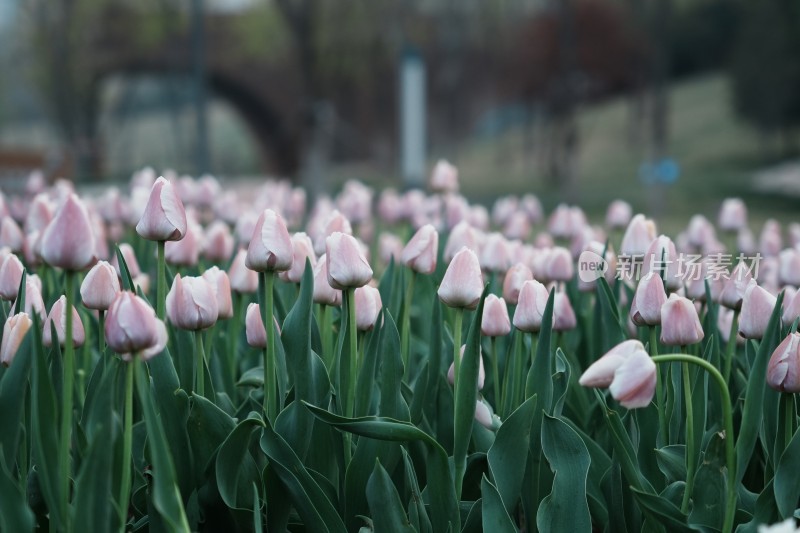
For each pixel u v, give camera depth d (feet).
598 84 118.42
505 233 16.48
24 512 6.59
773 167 109.09
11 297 8.66
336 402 8.52
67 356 6.82
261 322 8.55
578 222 16.05
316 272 8.90
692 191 94.68
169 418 7.82
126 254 10.85
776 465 7.97
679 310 7.66
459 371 8.12
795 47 110.42
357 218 16.88
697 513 7.52
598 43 113.60
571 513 7.78
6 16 82.02
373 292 8.66
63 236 6.61
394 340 8.21
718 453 7.39
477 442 8.85
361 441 8.09
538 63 100.17
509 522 7.61
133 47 84.17
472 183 110.83
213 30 88.63
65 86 81.66
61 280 11.82
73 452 8.04
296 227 17.81
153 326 6.46
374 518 7.62
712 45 167.94
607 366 6.59
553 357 10.31
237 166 119.55
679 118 142.10
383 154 82.48
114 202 16.12
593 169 115.85
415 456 8.88
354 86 77.87
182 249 10.75
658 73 60.34
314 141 65.21
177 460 7.84
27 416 7.98
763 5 112.78
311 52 65.72
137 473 8.27
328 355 9.43
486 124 149.69
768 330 7.38
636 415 8.87
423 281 12.39
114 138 87.66
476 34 95.71
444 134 97.04
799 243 13.74
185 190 17.40
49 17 80.12
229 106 103.35
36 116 106.22
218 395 8.98
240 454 7.59
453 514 7.90
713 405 9.61
